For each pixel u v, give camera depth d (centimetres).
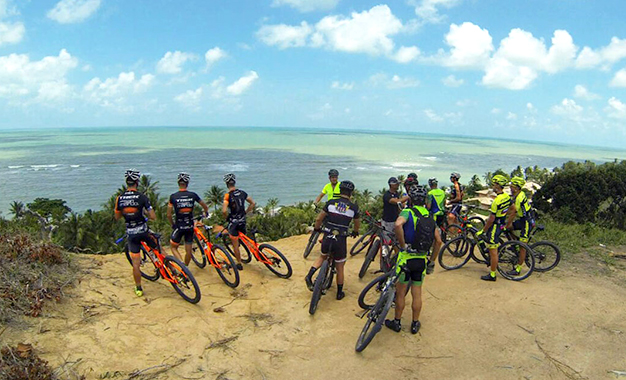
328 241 539
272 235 2322
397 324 478
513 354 435
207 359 418
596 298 571
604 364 418
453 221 780
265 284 625
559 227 977
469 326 493
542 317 515
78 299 501
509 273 651
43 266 537
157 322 479
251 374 399
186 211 635
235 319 507
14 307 442
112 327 453
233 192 670
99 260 659
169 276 557
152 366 396
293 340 463
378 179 11994
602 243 846
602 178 1182
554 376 398
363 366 414
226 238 743
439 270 694
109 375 376
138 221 551
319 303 559
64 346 405
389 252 623
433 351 440
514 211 604
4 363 356
